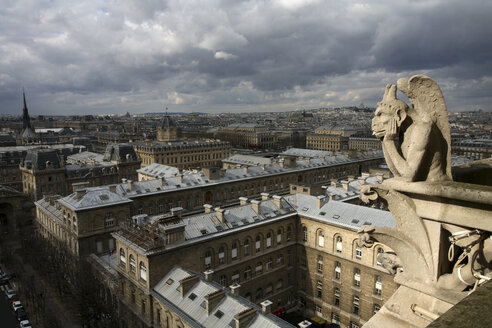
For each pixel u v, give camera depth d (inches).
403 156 441.7
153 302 2541.8
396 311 453.7
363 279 2957.7
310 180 6505.9
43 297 3695.9
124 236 2856.8
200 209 4958.2
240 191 5462.6
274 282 3363.7
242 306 2106.3
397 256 498.3
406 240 448.8
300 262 3484.3
